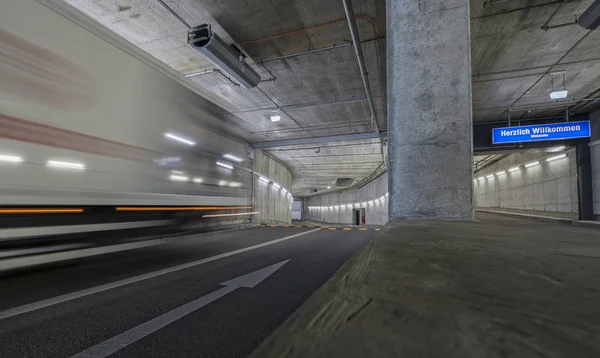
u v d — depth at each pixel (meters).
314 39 8.61
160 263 6.17
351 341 0.73
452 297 1.05
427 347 0.70
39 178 4.02
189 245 8.89
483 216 22.33
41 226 4.24
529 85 11.52
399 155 4.29
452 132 4.14
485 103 13.40
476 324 0.83
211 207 7.53
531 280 1.23
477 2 7.12
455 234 2.58
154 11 7.46
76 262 6.14
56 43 4.21
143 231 5.80
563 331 0.78
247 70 9.14
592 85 11.48
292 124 16.36
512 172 24.97
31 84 3.93
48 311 3.50
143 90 5.49
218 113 7.79
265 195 22.30
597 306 0.95
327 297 1.06
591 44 8.74
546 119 15.29
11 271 5.00
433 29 4.31
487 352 0.67
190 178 6.71
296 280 4.86
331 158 25.42
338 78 11.05
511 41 8.65
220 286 4.52
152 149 5.69
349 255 7.19
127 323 3.18
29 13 3.91
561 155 17.38
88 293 4.15
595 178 14.23
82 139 4.52
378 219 36.41
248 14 7.60
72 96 4.39
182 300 3.90
